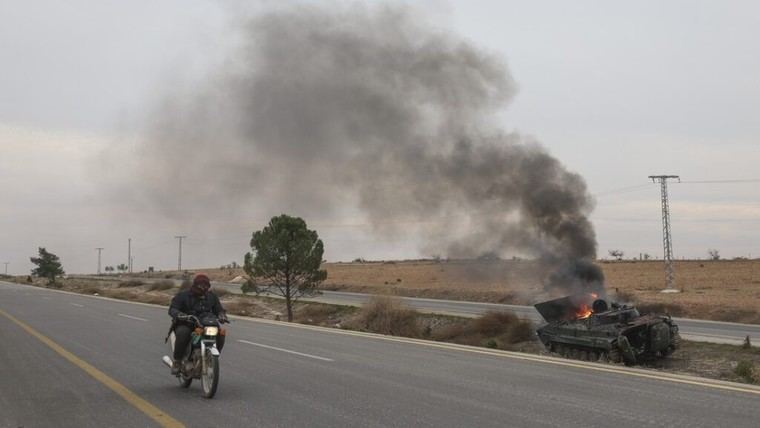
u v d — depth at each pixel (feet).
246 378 34.60
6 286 256.73
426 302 160.56
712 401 27.45
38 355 45.06
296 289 123.95
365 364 40.34
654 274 264.93
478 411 25.57
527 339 87.20
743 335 81.61
